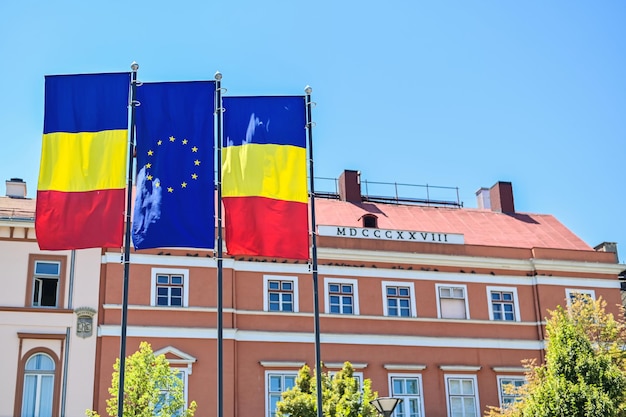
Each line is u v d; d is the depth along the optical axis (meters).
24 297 39.22
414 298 44.53
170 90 29.09
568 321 37.78
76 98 28.73
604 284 47.59
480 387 43.78
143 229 27.77
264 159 29.27
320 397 28.27
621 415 35.66
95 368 38.91
